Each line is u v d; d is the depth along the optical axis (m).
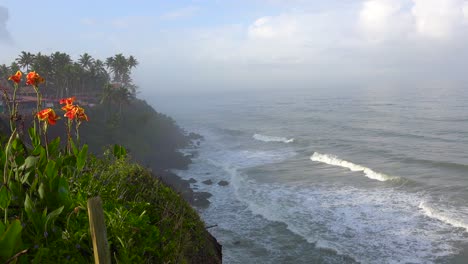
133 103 80.81
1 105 30.03
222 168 43.81
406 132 61.31
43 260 3.00
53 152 4.64
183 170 44.81
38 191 3.62
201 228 5.96
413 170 36.72
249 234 22.28
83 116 5.03
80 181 4.50
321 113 103.56
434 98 130.62
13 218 3.46
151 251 3.65
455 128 63.06
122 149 6.11
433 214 23.55
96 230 2.62
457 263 17.61
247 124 94.06
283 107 137.50
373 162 41.28
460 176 33.34
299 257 19.28
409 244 19.67
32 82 4.50
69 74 70.00
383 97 149.88
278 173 38.22
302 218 24.06
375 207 25.53
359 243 20.09
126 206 4.30
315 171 38.03
